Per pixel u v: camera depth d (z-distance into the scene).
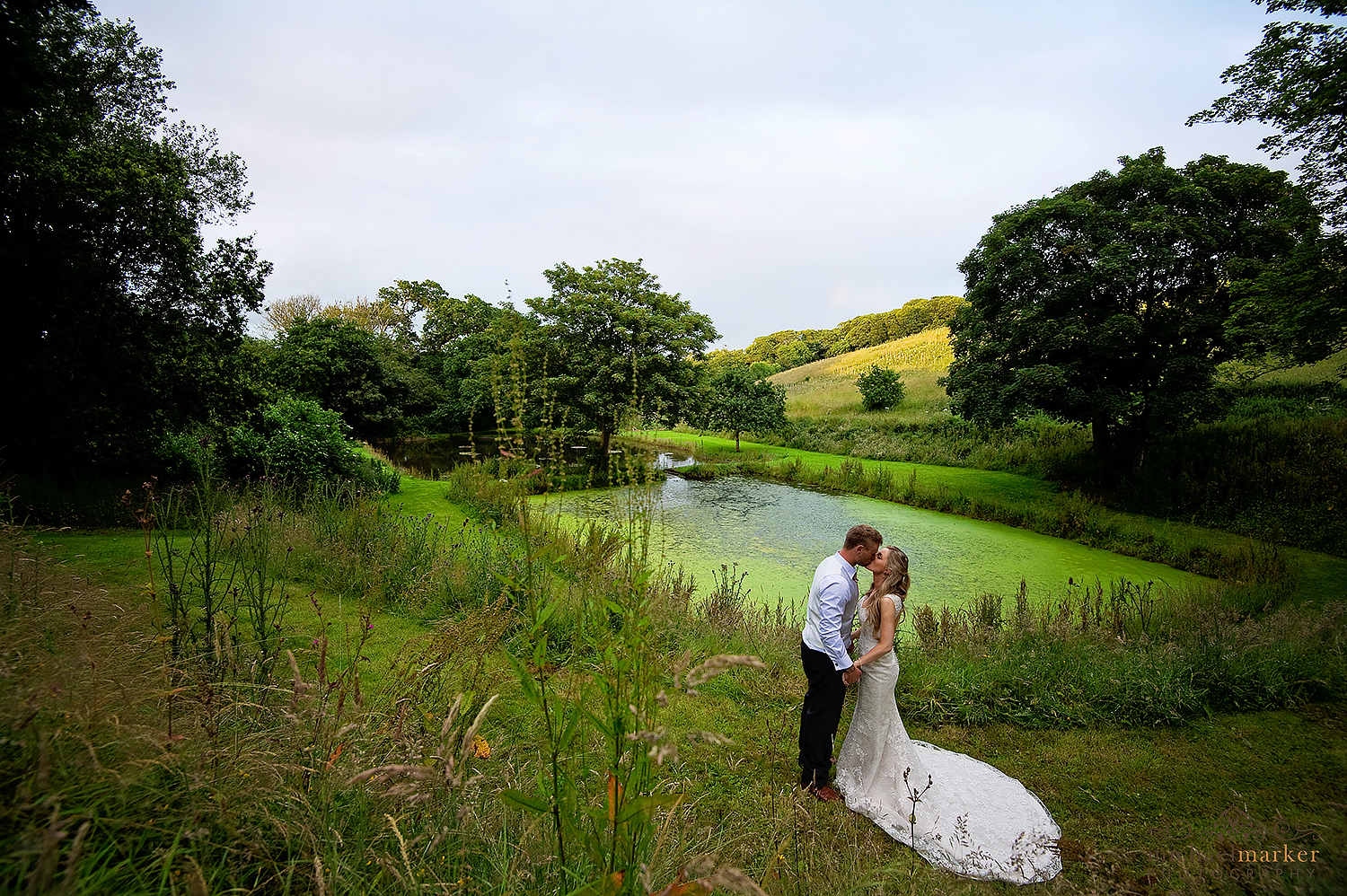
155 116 13.81
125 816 1.78
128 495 3.59
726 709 4.73
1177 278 14.31
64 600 2.95
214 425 12.23
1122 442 16.50
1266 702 5.21
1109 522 13.06
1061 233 15.14
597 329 21.83
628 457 3.00
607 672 1.78
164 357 11.78
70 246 9.90
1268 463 13.69
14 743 1.69
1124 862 3.30
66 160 10.46
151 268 11.42
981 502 15.69
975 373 16.16
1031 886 3.05
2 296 9.75
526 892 1.97
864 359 51.09
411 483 17.02
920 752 4.26
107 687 2.15
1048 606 7.12
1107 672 5.33
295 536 7.18
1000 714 4.98
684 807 3.05
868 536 3.79
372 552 7.01
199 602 4.79
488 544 7.24
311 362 32.47
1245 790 4.04
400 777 2.15
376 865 1.96
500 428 2.40
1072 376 14.95
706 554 11.61
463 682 3.38
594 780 2.97
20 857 1.46
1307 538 11.64
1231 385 20.00
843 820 3.46
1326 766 4.33
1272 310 11.12
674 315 24.08
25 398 9.47
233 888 1.68
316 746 2.34
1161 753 4.48
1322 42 9.77
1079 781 4.14
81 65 11.15
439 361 44.19
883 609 3.67
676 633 5.87
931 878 2.99
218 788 1.92
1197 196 13.48
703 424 28.48
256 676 3.09
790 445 30.67
